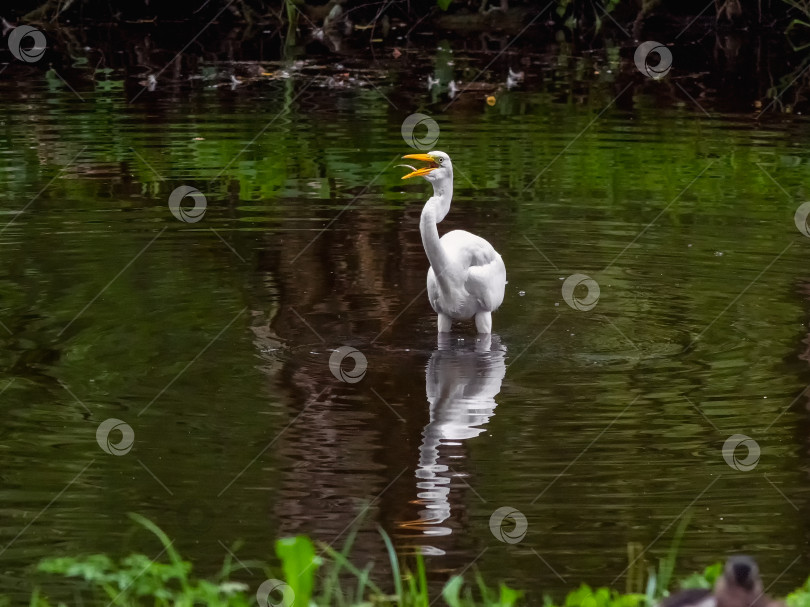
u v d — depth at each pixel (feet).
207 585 22.24
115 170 59.41
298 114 72.23
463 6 115.75
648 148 64.44
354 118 71.15
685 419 32.71
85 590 23.80
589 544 25.72
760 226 51.67
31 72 85.66
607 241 49.78
